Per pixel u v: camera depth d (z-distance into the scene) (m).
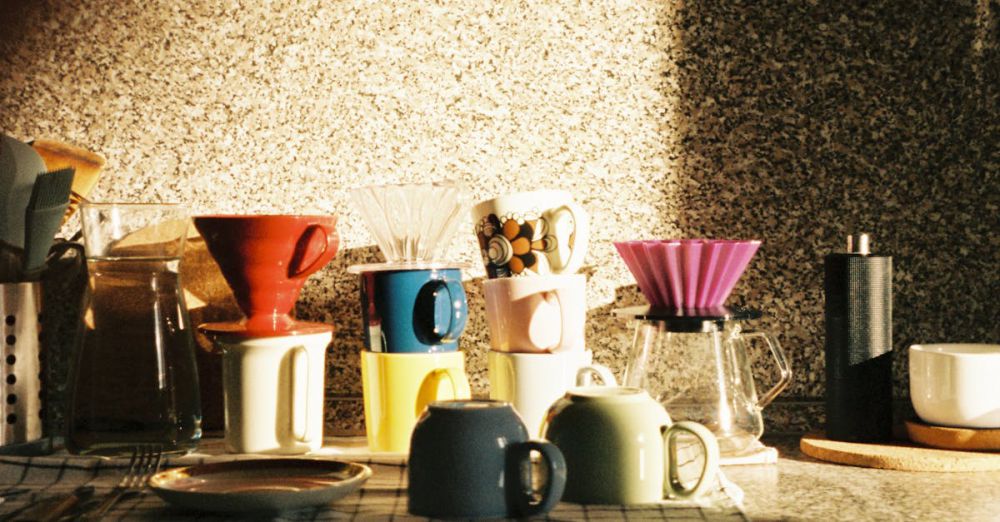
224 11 1.24
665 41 1.24
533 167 1.24
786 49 1.24
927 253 1.24
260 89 1.24
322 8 1.24
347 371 1.25
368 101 1.24
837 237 1.24
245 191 1.24
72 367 1.07
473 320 1.24
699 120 1.24
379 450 1.06
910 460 1.04
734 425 1.07
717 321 1.06
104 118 1.25
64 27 1.25
